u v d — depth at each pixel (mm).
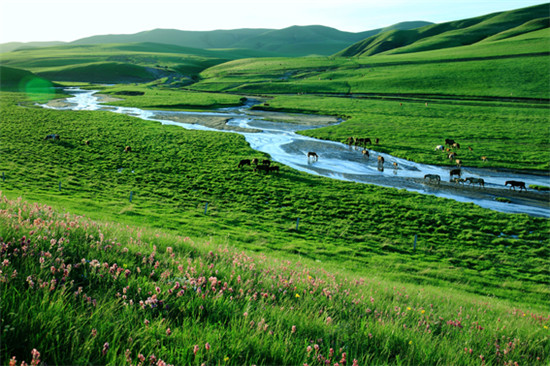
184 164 55719
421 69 192750
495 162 61062
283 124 97938
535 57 180625
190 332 3752
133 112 112812
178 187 44531
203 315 4430
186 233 27562
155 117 103625
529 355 5926
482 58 199750
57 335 2982
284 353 3742
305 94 166625
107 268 4938
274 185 46969
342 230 33469
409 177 53750
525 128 85688
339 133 85000
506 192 47469
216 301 4758
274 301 5703
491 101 125688
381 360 4297
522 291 23391
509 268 27281
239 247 25406
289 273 8594
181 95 160250
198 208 37062
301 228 33344
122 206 34406
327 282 8406
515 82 147250
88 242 6180
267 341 3881
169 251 7258
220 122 98500
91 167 50344
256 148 69938
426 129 87562
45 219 7176
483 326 7305
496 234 34250
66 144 62531
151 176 48406
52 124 80188
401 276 23641
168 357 3293
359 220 36531
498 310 11781
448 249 30453
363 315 6133
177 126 87688
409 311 7301
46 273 4109
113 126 82562
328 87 175875
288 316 4984
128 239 8070
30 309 3197
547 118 96312
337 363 3711
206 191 43438
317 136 82062
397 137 80375
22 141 61969
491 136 79000
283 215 36812
